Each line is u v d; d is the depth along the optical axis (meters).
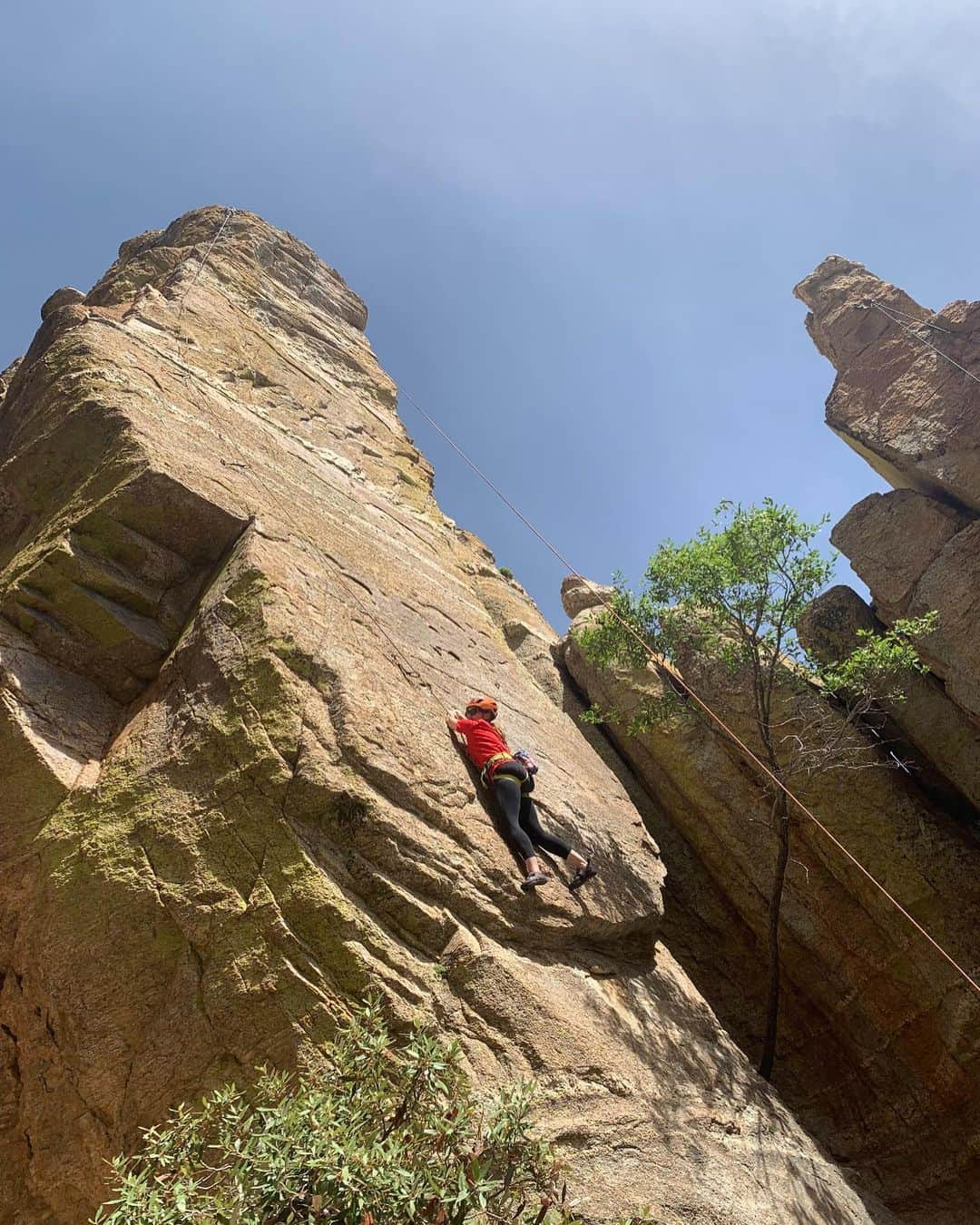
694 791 12.30
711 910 12.16
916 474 12.48
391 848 6.27
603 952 7.59
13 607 7.36
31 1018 6.25
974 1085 10.08
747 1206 6.16
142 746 6.88
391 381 15.44
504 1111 4.60
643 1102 6.31
